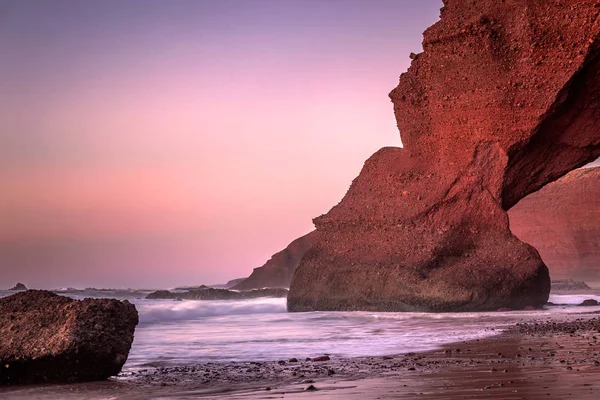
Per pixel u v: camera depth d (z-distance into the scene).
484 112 34.44
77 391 11.52
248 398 9.88
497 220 34.66
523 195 35.94
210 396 10.38
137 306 34.41
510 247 34.06
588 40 31.47
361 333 21.80
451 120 35.59
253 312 38.62
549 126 33.81
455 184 35.38
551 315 27.36
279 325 26.16
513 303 32.69
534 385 9.72
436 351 15.80
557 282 65.44
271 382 11.70
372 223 36.91
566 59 32.16
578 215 82.38
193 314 34.59
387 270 34.75
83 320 13.08
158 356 16.53
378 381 11.04
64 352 12.62
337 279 36.75
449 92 35.59
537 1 33.12
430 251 34.44
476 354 14.64
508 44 33.62
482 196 34.94
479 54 34.31
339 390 10.23
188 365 14.84
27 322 13.20
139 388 11.63
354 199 38.56
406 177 36.78
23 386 12.38
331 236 38.59
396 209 36.44
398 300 33.78
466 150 35.22
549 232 83.88
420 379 11.02
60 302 13.59
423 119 36.78
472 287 32.12
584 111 33.44
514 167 34.88
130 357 16.36
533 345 15.88
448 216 35.22
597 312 28.81
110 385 12.15
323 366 13.69
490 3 34.69
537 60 32.81
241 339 20.44
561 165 35.03
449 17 36.03
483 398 8.80
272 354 16.62
